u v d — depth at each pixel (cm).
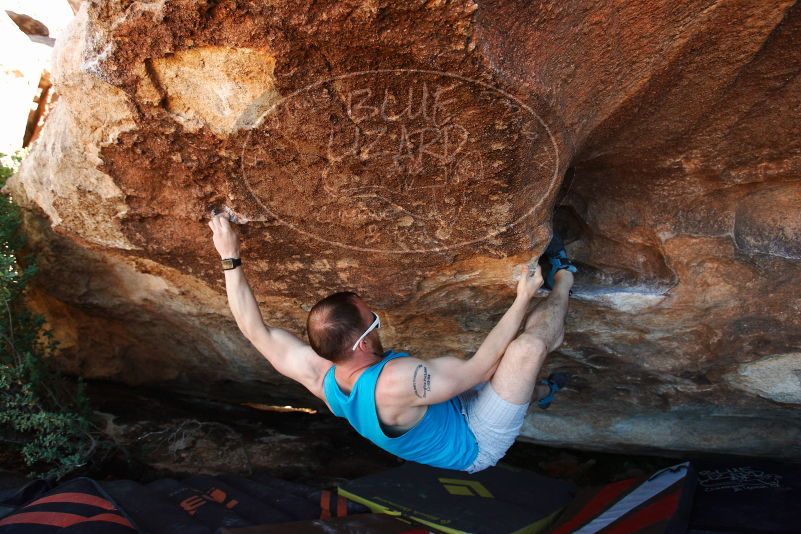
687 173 252
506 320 228
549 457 428
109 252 296
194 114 202
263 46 171
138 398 457
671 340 301
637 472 404
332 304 217
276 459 414
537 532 323
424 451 231
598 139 234
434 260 249
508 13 157
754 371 302
